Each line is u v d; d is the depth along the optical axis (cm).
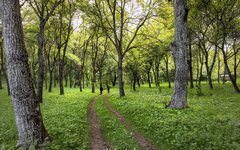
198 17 2536
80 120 1248
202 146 704
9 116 1348
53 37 3675
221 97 2056
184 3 1405
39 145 767
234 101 1730
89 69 5572
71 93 3462
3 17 748
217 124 902
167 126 970
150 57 3519
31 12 2825
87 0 2545
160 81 6538
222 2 2358
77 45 4762
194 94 2441
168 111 1302
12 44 752
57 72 6588
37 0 2258
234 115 1108
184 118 1067
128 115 1348
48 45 4338
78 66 5406
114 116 1368
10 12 743
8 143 838
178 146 739
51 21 3017
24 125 774
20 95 769
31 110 787
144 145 827
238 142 697
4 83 6350
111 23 2878
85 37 4219
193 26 2616
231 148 643
